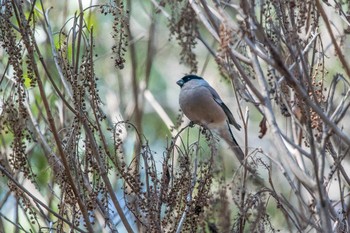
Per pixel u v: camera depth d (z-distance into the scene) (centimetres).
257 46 1042
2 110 1102
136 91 1512
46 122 1228
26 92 1152
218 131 1420
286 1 1024
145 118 1752
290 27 1083
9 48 1043
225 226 1148
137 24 1778
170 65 1850
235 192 1276
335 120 1009
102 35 1658
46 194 1324
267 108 940
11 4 1098
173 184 1006
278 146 918
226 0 1272
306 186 1000
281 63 919
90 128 1061
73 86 1031
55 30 1434
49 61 1410
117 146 1034
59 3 1558
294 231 1272
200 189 1022
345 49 1316
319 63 1072
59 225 1055
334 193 1344
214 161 1112
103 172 996
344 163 1288
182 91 1427
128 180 1019
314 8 1087
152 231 978
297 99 1072
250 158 1236
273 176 1461
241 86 1050
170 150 1016
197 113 1418
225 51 941
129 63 1722
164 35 1838
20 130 1060
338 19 1361
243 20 1012
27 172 1068
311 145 905
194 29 1379
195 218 1012
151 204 989
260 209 1016
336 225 988
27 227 1335
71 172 1044
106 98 1529
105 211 1026
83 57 1067
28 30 1042
